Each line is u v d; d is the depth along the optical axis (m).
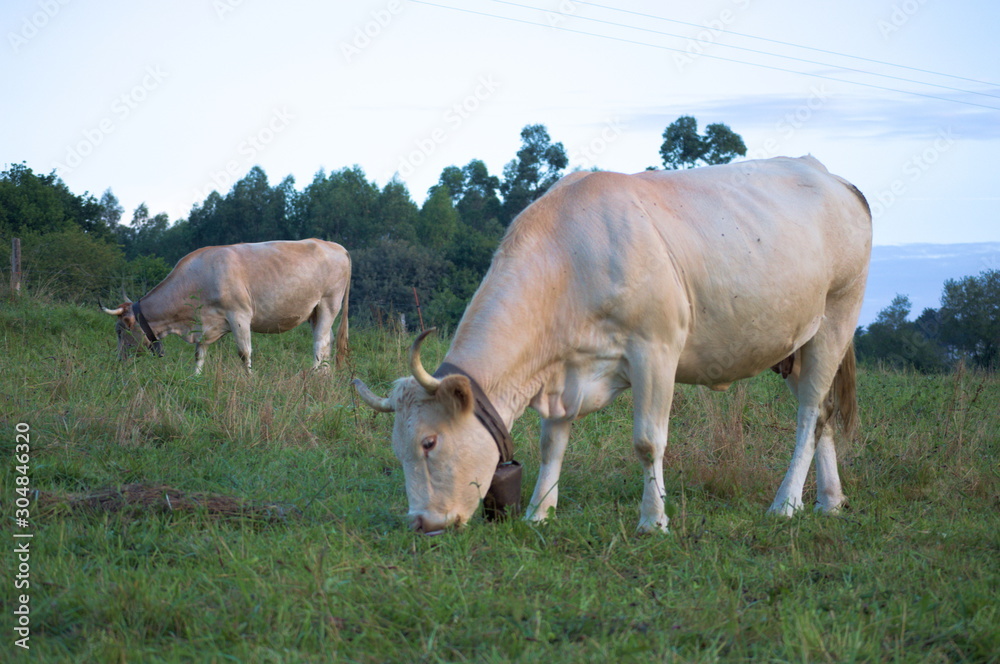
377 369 9.18
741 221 5.00
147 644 2.92
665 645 2.92
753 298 4.95
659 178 5.10
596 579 3.58
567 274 4.55
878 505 5.25
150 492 4.42
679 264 4.75
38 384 6.78
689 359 5.03
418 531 4.15
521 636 2.94
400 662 2.78
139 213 61.28
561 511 4.93
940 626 3.15
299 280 9.95
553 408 4.73
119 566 3.60
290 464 5.58
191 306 9.46
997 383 9.90
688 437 6.78
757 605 3.38
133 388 6.91
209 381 7.45
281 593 3.23
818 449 5.52
